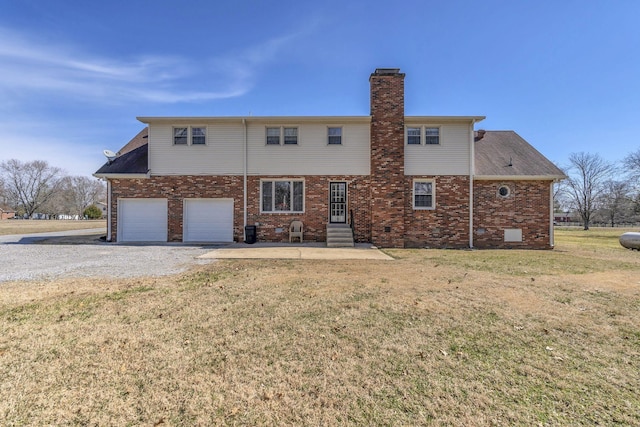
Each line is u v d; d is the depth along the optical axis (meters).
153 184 13.76
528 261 8.96
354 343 3.40
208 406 2.31
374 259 9.20
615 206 34.47
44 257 9.18
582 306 4.70
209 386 2.57
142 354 3.10
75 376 2.69
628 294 5.36
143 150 15.24
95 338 3.46
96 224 32.47
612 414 2.24
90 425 2.10
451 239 13.39
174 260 8.70
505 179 13.33
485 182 13.50
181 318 4.11
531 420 2.18
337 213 13.79
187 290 5.48
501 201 13.45
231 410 2.27
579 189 37.62
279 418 2.19
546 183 13.43
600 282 6.23
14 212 65.94
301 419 2.18
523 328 3.84
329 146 13.70
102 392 2.46
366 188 13.60
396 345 3.35
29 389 2.49
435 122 13.50
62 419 2.15
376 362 2.99
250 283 6.02
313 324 3.94
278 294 5.27
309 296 5.16
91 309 4.42
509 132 16.42
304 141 13.76
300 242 13.47
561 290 5.60
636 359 3.08
